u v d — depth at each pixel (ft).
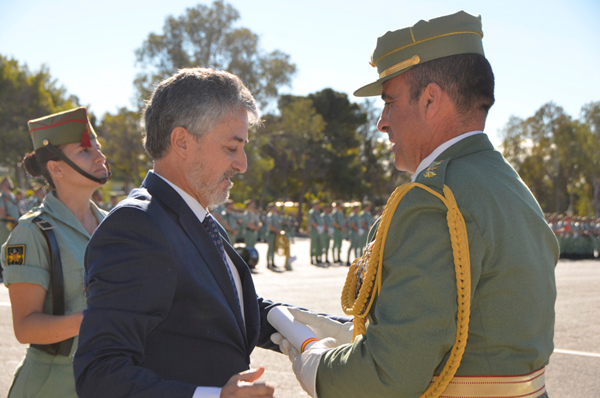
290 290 33.27
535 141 204.03
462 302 4.16
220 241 5.53
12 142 115.44
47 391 6.77
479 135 4.99
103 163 7.95
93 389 4.09
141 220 4.62
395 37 5.07
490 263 4.33
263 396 3.90
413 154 5.22
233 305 5.14
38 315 6.63
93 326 4.28
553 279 4.81
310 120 158.30
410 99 5.07
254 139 131.44
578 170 197.16
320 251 58.95
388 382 4.14
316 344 5.23
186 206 5.13
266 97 128.98
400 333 4.12
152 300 4.44
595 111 186.91
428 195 4.46
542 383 4.56
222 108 5.11
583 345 19.95
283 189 182.09
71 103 134.41
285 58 129.39
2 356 16.66
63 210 7.47
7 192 39.63
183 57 118.01
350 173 181.37
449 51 4.88
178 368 4.65
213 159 5.17
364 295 4.85
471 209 4.36
